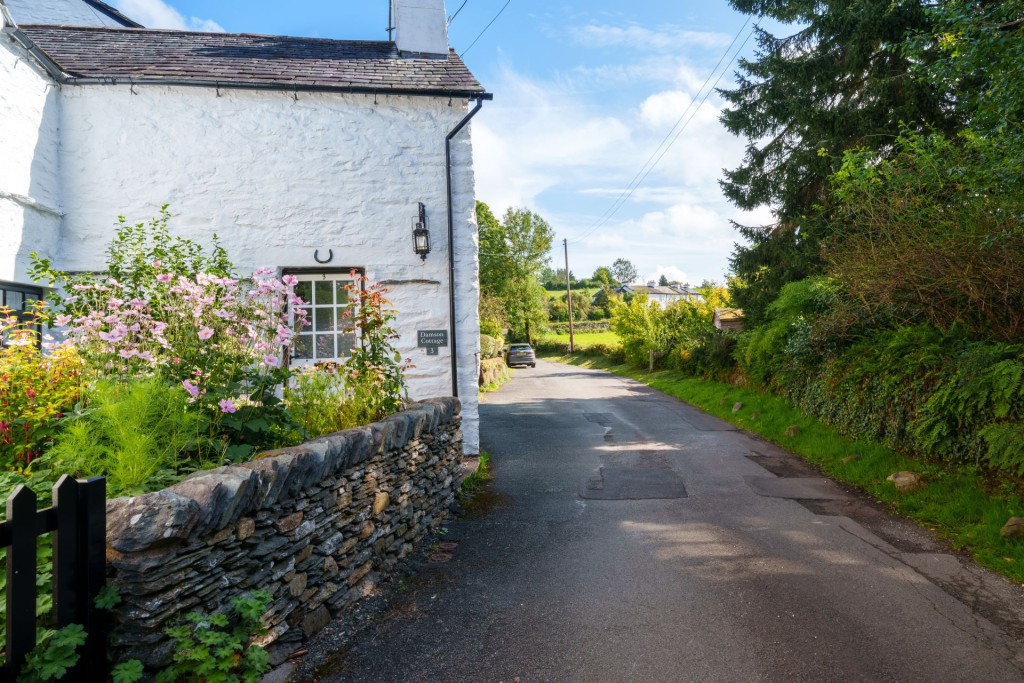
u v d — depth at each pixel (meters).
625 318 29.73
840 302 10.21
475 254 8.12
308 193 7.74
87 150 7.25
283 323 4.54
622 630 3.58
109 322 3.90
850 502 6.39
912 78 10.97
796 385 11.53
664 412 14.05
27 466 3.16
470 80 8.23
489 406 15.45
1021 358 6.36
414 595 4.13
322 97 7.79
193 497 2.66
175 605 2.58
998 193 6.51
